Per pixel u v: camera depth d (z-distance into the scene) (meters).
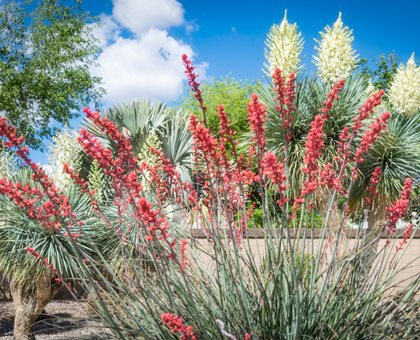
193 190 3.32
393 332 2.71
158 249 2.23
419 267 8.53
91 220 6.01
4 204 6.05
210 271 3.27
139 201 1.99
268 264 2.88
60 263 5.96
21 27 21.48
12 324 7.46
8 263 6.10
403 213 2.97
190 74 2.51
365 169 8.66
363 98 8.41
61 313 7.59
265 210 2.82
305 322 2.54
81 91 21.28
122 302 2.62
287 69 6.38
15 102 20.48
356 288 2.96
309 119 7.75
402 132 8.97
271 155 2.22
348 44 6.93
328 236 3.23
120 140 2.51
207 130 2.35
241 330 2.52
